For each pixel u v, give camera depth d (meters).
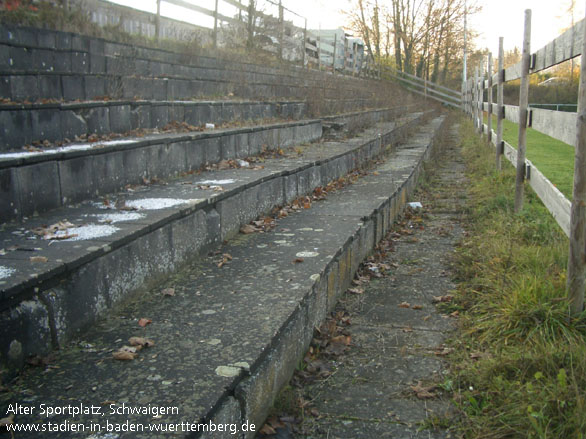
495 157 10.22
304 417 2.65
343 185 7.45
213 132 6.64
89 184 4.28
